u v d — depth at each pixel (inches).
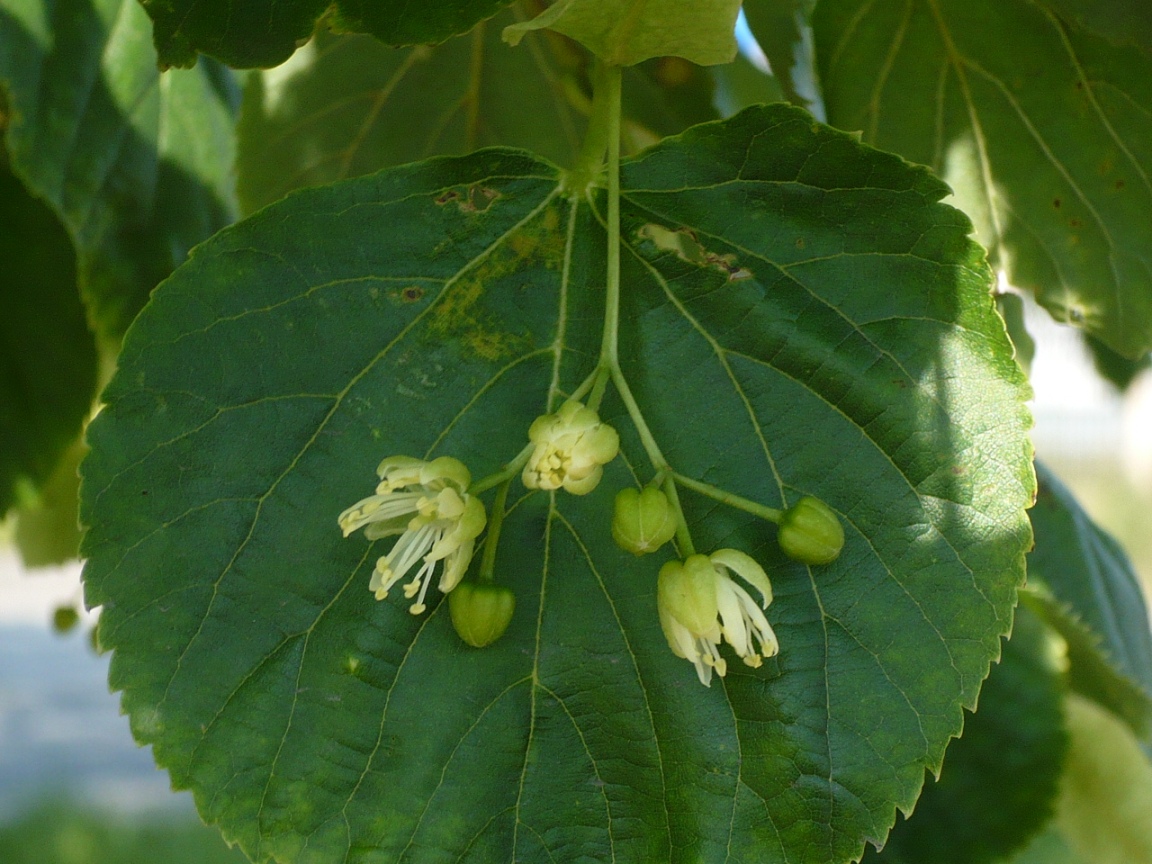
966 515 9.9
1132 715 13.7
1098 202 11.8
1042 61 11.5
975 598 9.9
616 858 10.0
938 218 10.1
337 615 10.0
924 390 10.1
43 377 13.9
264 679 9.9
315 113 13.1
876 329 10.1
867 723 9.9
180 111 13.0
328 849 9.9
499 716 10.1
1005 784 13.4
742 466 10.2
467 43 13.0
